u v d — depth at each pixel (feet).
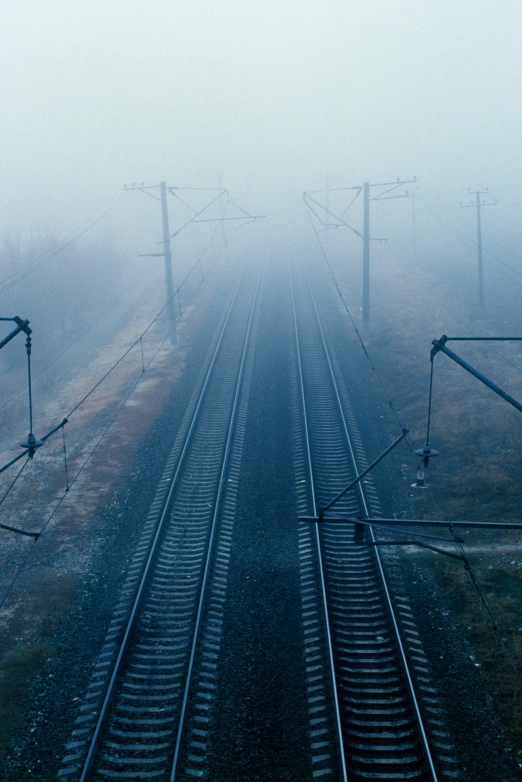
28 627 44.21
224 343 113.60
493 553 52.08
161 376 100.89
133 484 65.21
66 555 53.31
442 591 46.91
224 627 43.04
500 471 64.64
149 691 37.24
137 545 53.67
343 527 55.47
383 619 43.39
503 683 37.09
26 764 32.48
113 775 31.42
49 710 36.06
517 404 30.66
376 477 65.26
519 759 32.04
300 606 44.96
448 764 31.50
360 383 92.89
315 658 39.52
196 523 56.65
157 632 42.60
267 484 63.41
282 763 32.09
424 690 36.50
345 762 31.32
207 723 34.81
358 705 35.73
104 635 42.47
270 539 53.88
